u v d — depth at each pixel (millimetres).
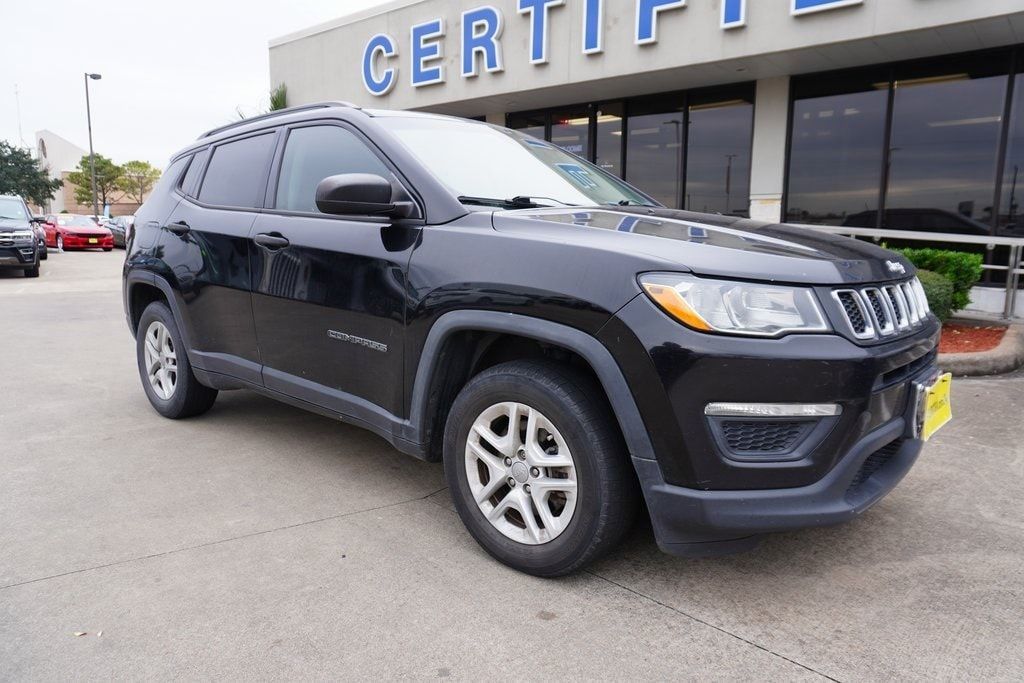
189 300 3980
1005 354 5516
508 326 2443
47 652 2100
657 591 2482
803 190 10125
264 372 3547
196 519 2998
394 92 13195
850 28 8180
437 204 2824
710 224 2803
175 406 4273
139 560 2643
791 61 9188
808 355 2113
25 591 2422
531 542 2537
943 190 9086
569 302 2307
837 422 2166
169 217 4242
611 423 2357
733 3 8844
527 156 3547
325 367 3213
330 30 14219
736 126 10625
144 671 2025
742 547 2318
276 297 3391
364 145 3193
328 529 2922
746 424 2162
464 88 12008
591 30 10141
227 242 3691
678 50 9469
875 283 2400
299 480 3443
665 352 2145
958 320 7180
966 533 2930
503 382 2510
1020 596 2465
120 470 3551
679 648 2166
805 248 2432
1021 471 3582
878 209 9547
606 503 2334
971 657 2129
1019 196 8586
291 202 3475
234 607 2346
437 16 12211
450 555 2717
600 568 2635
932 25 7688
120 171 65250
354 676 2018
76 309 9516
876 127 9461
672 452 2191
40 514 3031
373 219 2938
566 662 2092
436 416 2828
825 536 2900
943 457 3773
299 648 2139
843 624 2299
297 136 3586
